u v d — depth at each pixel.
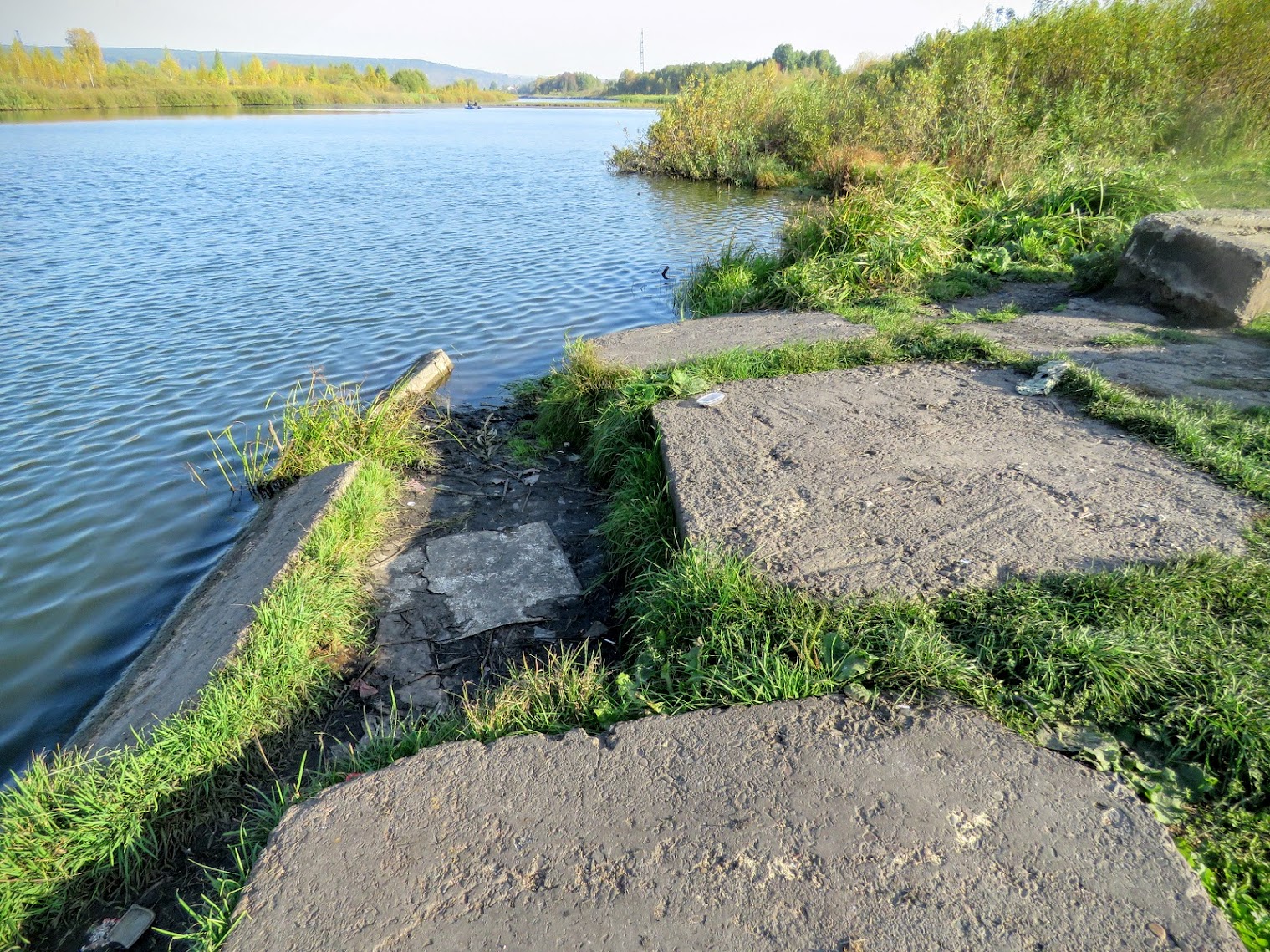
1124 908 2.02
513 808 2.46
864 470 4.28
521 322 9.56
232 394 7.53
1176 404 4.63
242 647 3.57
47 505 5.66
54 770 3.02
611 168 25.33
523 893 2.18
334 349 8.66
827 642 3.01
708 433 4.92
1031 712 2.66
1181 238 6.73
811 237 9.39
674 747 2.64
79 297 10.57
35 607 4.64
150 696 3.60
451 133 42.41
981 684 2.78
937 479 4.11
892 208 9.05
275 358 8.41
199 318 9.70
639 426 5.54
